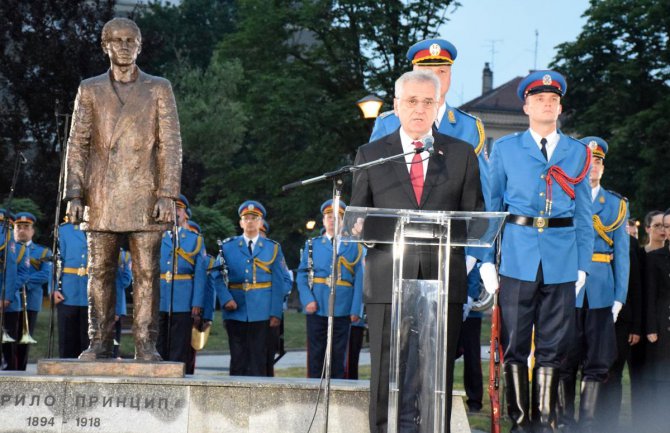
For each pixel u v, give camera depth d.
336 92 40.62
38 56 31.92
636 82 40.69
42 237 31.98
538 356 8.74
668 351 12.09
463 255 7.16
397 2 37.88
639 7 40.53
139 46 8.88
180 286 14.15
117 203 8.67
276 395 8.11
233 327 14.26
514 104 64.38
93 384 8.04
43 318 25.83
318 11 38.25
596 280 10.88
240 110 45.00
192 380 8.10
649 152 37.19
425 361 6.59
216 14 61.97
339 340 14.38
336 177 7.09
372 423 7.15
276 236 41.94
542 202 8.80
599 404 11.37
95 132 8.79
